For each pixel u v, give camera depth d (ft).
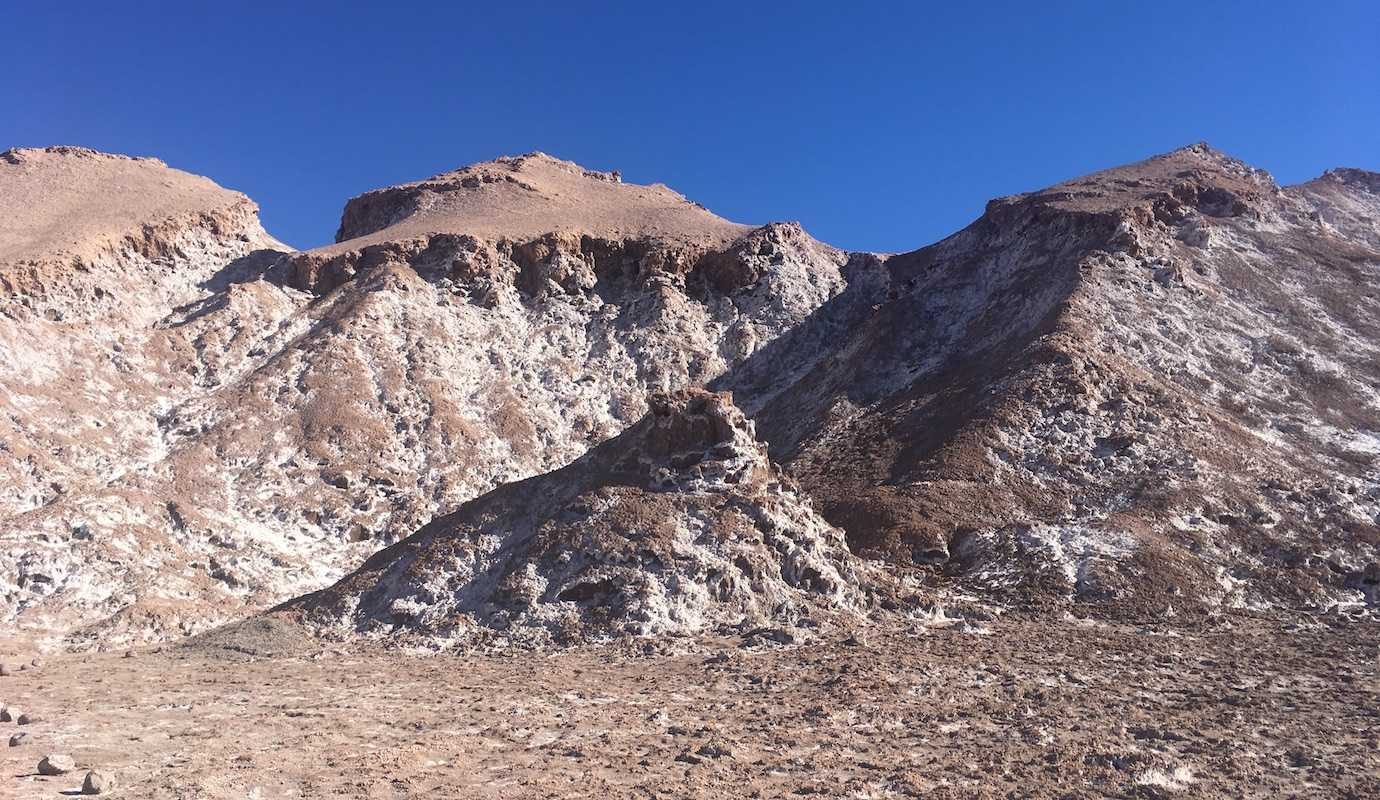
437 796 60.80
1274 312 237.04
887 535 158.92
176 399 232.12
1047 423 183.01
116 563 165.48
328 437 219.61
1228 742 74.38
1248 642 116.88
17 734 78.33
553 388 263.90
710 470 143.13
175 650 134.21
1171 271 236.84
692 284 313.53
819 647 114.11
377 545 195.83
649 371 276.00
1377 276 262.06
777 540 135.03
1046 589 139.74
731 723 82.07
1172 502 159.33
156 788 61.77
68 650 140.15
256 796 60.95
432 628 130.41
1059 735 76.69
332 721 84.89
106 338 240.32
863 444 205.36
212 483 199.82
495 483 221.66
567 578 131.54
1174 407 186.09
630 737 77.25
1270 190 315.37
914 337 258.78
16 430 193.77
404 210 379.55
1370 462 179.52
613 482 146.51
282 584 175.83
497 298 287.69
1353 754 71.15
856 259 337.31
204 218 312.09
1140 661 106.52
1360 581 141.49
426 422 232.94
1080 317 213.46
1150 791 61.31
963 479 171.32
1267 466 174.09
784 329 297.12
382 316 264.11
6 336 215.92
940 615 131.13
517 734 78.84
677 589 126.62
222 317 260.83
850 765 68.54
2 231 275.59
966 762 69.10
